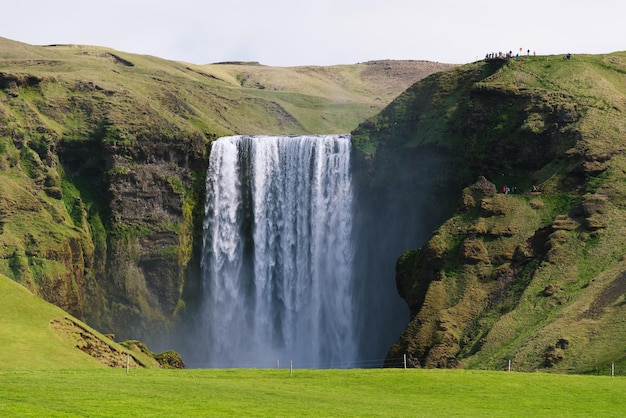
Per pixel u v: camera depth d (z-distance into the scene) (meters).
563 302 157.38
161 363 169.38
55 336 136.62
